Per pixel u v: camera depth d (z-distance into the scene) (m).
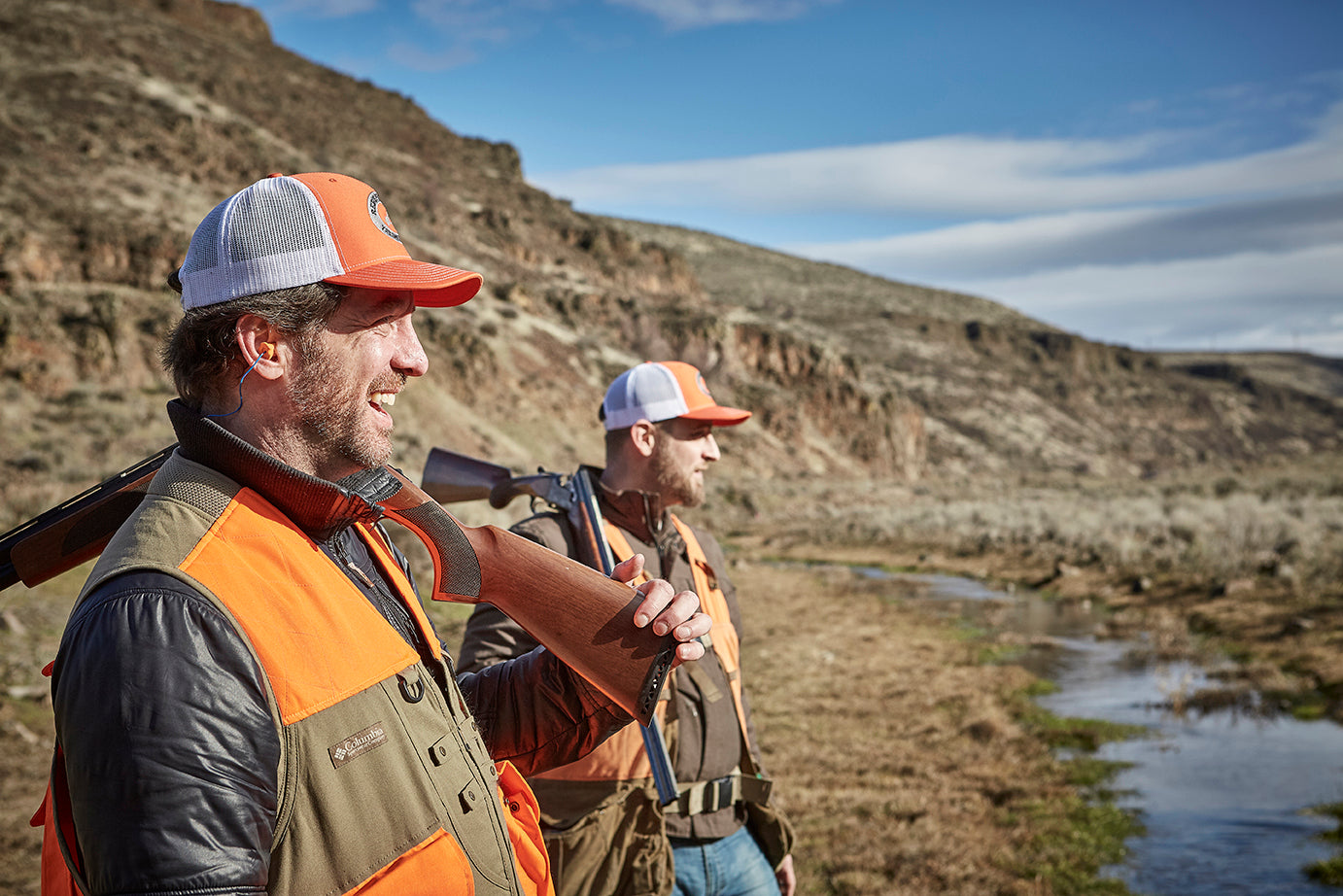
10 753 8.02
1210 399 186.88
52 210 47.97
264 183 1.18
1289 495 39.06
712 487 56.66
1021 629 17.69
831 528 44.56
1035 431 136.25
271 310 1.14
